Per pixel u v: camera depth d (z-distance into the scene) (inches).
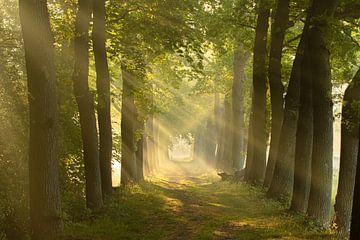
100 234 506.3
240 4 990.4
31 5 416.8
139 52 883.4
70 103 711.7
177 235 534.9
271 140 920.3
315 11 618.2
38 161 429.4
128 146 1006.4
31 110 428.1
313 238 503.2
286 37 1051.3
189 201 865.5
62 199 633.0
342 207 624.7
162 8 831.1
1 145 502.3
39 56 422.9
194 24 884.6
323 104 620.1
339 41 629.9
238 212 723.4
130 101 1000.2
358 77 595.2
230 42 1187.3
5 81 530.0
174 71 1151.0
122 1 825.5
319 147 623.5
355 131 606.2
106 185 755.4
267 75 997.8
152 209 717.3
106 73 712.4
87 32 638.5
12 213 492.7
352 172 626.8
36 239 432.1
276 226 576.1
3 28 533.6
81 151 740.7
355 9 694.5
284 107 860.0
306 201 696.4
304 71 660.1
